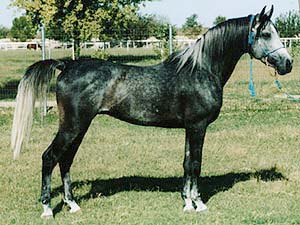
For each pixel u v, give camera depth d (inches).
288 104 685.3
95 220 257.9
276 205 280.1
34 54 1753.2
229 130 514.0
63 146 257.8
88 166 377.7
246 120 573.6
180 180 337.7
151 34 914.7
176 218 260.5
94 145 452.8
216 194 303.1
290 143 450.3
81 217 263.4
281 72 271.1
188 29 1601.9
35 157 407.5
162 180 338.3
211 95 263.0
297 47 1096.2
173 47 776.9
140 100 262.5
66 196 274.4
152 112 264.4
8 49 1978.3
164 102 263.3
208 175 349.7
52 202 288.0
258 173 349.7
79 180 340.5
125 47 910.4
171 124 269.6
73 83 256.1
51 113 629.9
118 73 261.6
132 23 998.4
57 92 259.4
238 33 269.3
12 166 377.4
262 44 270.1
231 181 332.8
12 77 1064.2
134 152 423.2
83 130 259.6
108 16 788.0
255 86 867.4
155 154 416.5
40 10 807.1
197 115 263.1
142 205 283.3
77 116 256.5
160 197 298.7
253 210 272.4
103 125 562.3
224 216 263.0
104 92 258.7
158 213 269.3
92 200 291.7
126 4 872.9
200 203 273.3
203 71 264.5
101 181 337.1
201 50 265.4
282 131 501.0
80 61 265.6
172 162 387.9
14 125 253.4
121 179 341.7
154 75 265.0
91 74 257.8
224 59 269.0
